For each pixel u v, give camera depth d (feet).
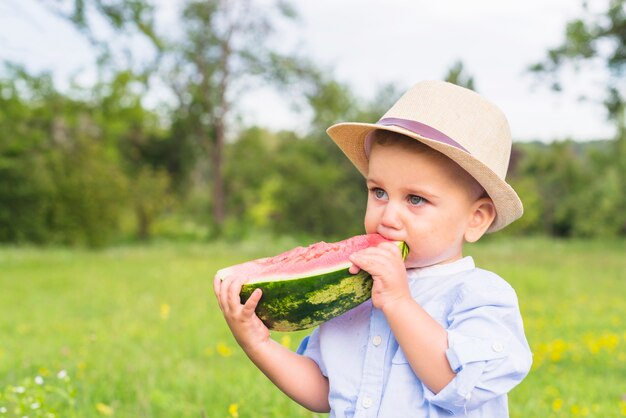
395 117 7.44
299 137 133.80
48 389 13.20
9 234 92.63
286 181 130.11
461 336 6.92
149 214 115.75
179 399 14.60
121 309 30.68
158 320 26.91
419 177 7.14
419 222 7.20
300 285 7.21
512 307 7.40
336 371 7.72
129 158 131.44
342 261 7.20
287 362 8.05
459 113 7.42
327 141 132.05
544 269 50.31
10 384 14.56
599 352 20.68
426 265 7.66
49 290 38.70
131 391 15.05
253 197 138.00
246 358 19.44
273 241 114.01
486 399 6.93
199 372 17.07
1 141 83.76
